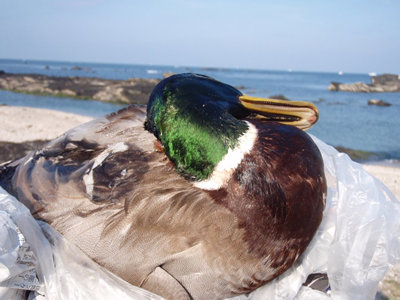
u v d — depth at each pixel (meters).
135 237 0.36
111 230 0.37
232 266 0.35
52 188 0.40
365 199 0.40
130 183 0.38
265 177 0.34
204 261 0.35
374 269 0.39
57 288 0.37
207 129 0.35
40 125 1.96
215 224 0.34
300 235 0.34
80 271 0.37
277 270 0.35
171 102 0.37
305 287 0.41
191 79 0.38
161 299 0.36
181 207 0.36
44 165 0.42
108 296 0.36
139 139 0.41
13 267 0.35
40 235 0.38
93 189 0.38
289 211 0.33
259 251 0.34
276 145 0.35
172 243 0.36
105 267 0.37
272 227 0.34
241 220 0.34
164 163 0.38
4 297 0.37
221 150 0.35
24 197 0.40
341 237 0.40
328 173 0.44
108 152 0.40
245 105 0.39
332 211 0.42
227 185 0.34
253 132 0.35
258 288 0.39
